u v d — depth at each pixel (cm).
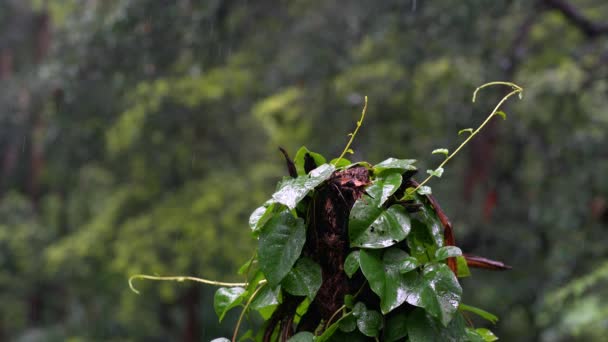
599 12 1011
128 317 1380
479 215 977
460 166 980
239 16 965
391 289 150
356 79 927
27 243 1469
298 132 988
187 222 1146
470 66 870
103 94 966
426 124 946
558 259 874
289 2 1034
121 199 1253
